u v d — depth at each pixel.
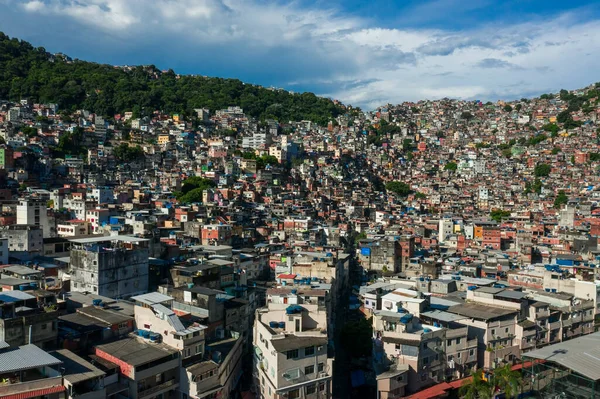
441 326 96.31
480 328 99.19
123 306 91.31
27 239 128.88
